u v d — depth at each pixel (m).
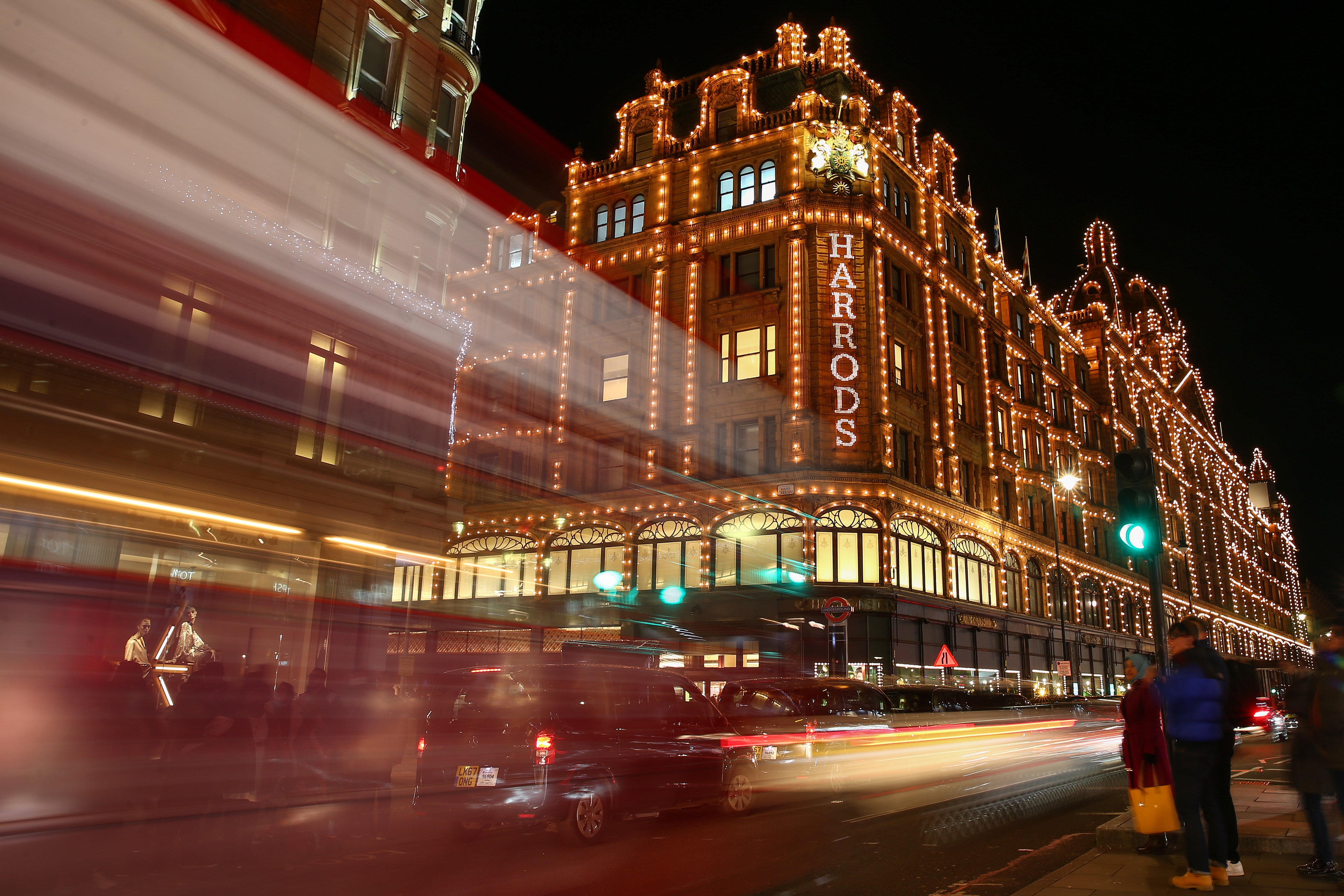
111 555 15.75
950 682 33.34
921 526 33.56
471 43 26.20
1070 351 54.09
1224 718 7.22
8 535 14.18
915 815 11.98
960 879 7.91
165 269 16.52
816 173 34.38
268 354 18.53
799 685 15.02
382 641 20.27
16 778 9.79
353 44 21.66
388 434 21.34
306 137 20.11
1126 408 59.62
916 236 37.03
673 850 9.66
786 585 30.67
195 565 17.28
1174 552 65.00
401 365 21.92
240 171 18.41
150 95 16.55
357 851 9.79
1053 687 41.19
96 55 15.61
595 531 35.53
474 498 39.16
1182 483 69.56
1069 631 44.44
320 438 19.66
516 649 35.75
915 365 35.84
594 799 10.01
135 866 8.72
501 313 40.72
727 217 35.22
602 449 36.19
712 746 11.84
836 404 31.77
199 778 10.88
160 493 15.98
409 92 23.23
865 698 15.60
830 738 14.22
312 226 20.23
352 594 19.86
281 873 8.59
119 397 15.60
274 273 18.58
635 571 33.97
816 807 12.93
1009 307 46.31
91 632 15.17
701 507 32.91
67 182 14.97
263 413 18.23
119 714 10.67
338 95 20.97
